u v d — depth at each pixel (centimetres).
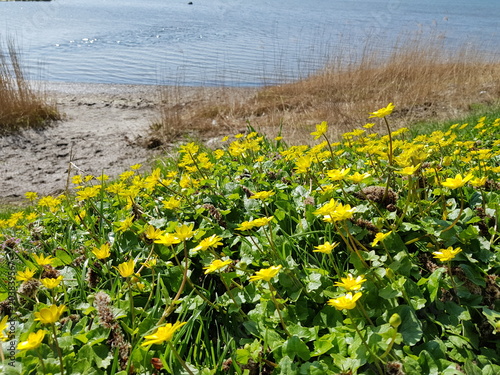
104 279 187
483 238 182
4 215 407
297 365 136
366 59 932
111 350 142
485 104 758
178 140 702
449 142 265
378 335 127
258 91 955
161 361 127
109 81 1151
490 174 253
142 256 191
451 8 3316
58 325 156
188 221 220
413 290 150
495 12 3009
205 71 1207
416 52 944
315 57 1315
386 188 202
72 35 1869
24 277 145
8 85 819
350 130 603
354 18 2517
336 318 149
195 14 2792
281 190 240
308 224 196
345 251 185
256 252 181
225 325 158
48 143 718
